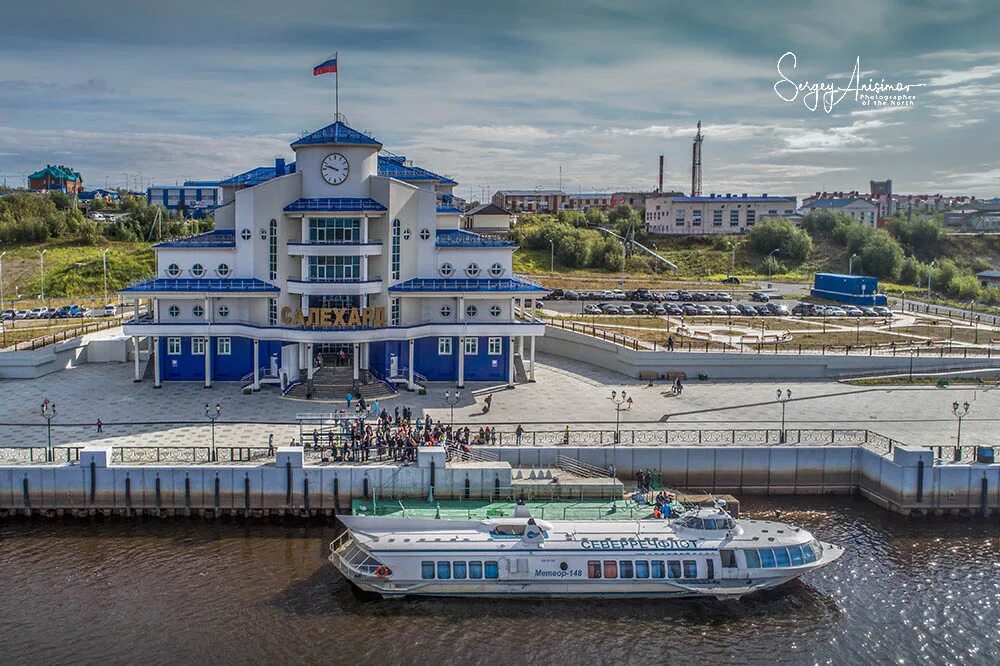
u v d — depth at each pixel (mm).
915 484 67750
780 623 51781
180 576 56031
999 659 48375
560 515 59156
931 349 106875
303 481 65188
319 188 92562
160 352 92312
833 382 97312
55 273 176625
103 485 65062
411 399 87062
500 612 52375
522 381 96375
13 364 94812
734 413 83000
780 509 68625
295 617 51094
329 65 95625
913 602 54250
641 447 70062
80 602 52406
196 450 68500
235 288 90500
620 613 52656
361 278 90438
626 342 107688
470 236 99188
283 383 88250
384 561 53344
